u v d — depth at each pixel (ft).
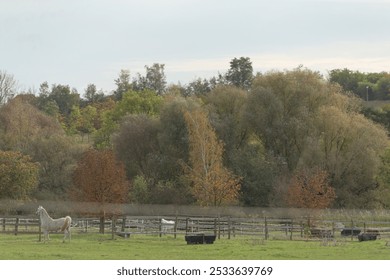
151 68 647.56
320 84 359.05
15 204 275.80
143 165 358.02
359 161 317.01
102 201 231.30
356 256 150.41
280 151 347.36
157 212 292.81
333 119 328.70
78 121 562.25
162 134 350.23
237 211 289.74
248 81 600.80
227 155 346.95
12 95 489.26
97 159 235.40
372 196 309.42
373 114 410.52
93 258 142.20
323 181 278.26
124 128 361.10
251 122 349.61
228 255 152.15
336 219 265.95
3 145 350.84
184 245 179.11
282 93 357.20
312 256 150.61
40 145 339.36
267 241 199.00
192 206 299.99
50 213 272.51
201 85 609.42
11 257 140.15
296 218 242.58
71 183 315.78
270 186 314.35
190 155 321.73
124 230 208.23
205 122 312.29
